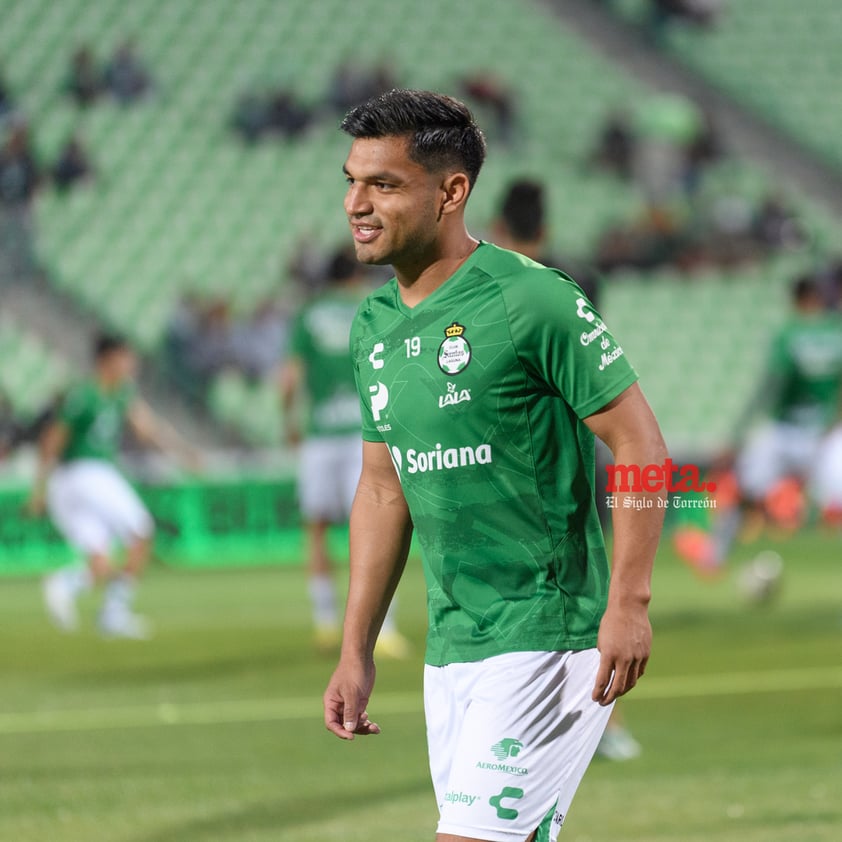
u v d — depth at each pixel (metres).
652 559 9.48
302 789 18.75
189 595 41.81
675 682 26.78
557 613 9.88
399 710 24.41
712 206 70.75
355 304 31.02
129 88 70.38
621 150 72.50
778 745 21.16
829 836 15.96
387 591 10.93
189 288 62.00
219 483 50.53
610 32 79.62
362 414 10.73
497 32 78.38
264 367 58.06
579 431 9.99
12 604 40.47
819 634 32.69
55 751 21.23
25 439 52.94
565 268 19.75
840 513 37.28
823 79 80.12
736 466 54.88
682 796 18.03
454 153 9.72
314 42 75.56
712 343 67.06
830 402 37.38
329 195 69.06
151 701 25.34
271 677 27.75
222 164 69.19
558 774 9.77
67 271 63.12
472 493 9.90
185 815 17.39
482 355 9.65
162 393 57.69
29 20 73.50
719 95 78.12
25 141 62.88
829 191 74.88
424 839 16.20
